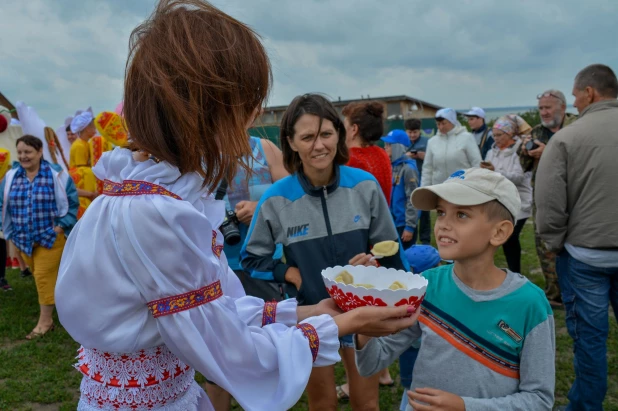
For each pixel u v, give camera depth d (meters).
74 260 1.16
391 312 1.40
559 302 5.15
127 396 1.23
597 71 3.25
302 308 1.66
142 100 1.15
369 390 2.45
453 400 1.56
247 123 1.24
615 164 2.76
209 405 1.45
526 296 1.64
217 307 1.18
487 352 1.66
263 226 2.50
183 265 1.13
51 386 3.87
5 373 4.03
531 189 5.42
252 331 1.28
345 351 2.42
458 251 1.66
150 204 1.12
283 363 1.21
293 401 1.19
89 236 1.16
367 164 3.47
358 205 2.45
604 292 2.90
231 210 2.65
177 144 1.17
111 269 1.13
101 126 2.05
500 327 1.64
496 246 1.68
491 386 1.65
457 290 1.71
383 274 1.88
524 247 7.91
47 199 4.69
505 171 5.48
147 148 1.17
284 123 2.37
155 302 1.13
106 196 1.19
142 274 1.12
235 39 1.16
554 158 2.96
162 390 1.26
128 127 1.19
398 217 5.38
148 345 1.19
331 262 2.41
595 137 2.82
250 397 1.22
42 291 4.81
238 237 2.52
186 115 1.12
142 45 1.15
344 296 1.54
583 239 2.89
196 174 1.23
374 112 3.54
